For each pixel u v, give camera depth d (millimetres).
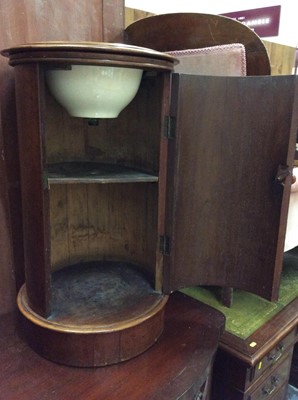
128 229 1099
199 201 867
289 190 810
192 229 886
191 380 788
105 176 850
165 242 885
